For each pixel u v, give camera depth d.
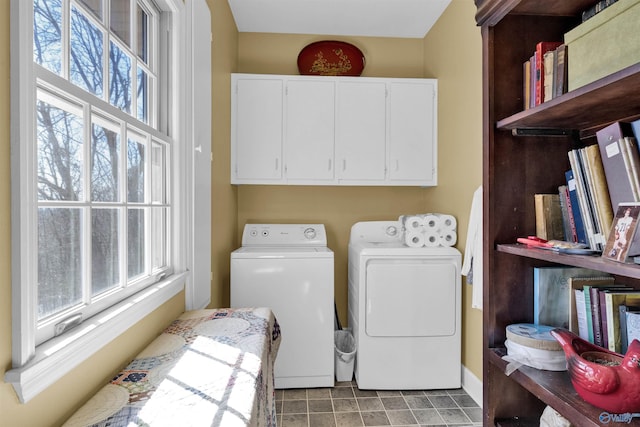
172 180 1.61
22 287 0.69
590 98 0.94
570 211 1.20
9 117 0.69
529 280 1.31
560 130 1.29
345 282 3.16
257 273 2.38
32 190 0.73
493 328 1.30
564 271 1.29
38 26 0.82
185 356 1.17
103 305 1.03
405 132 2.86
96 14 1.06
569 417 0.92
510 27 1.31
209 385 0.97
